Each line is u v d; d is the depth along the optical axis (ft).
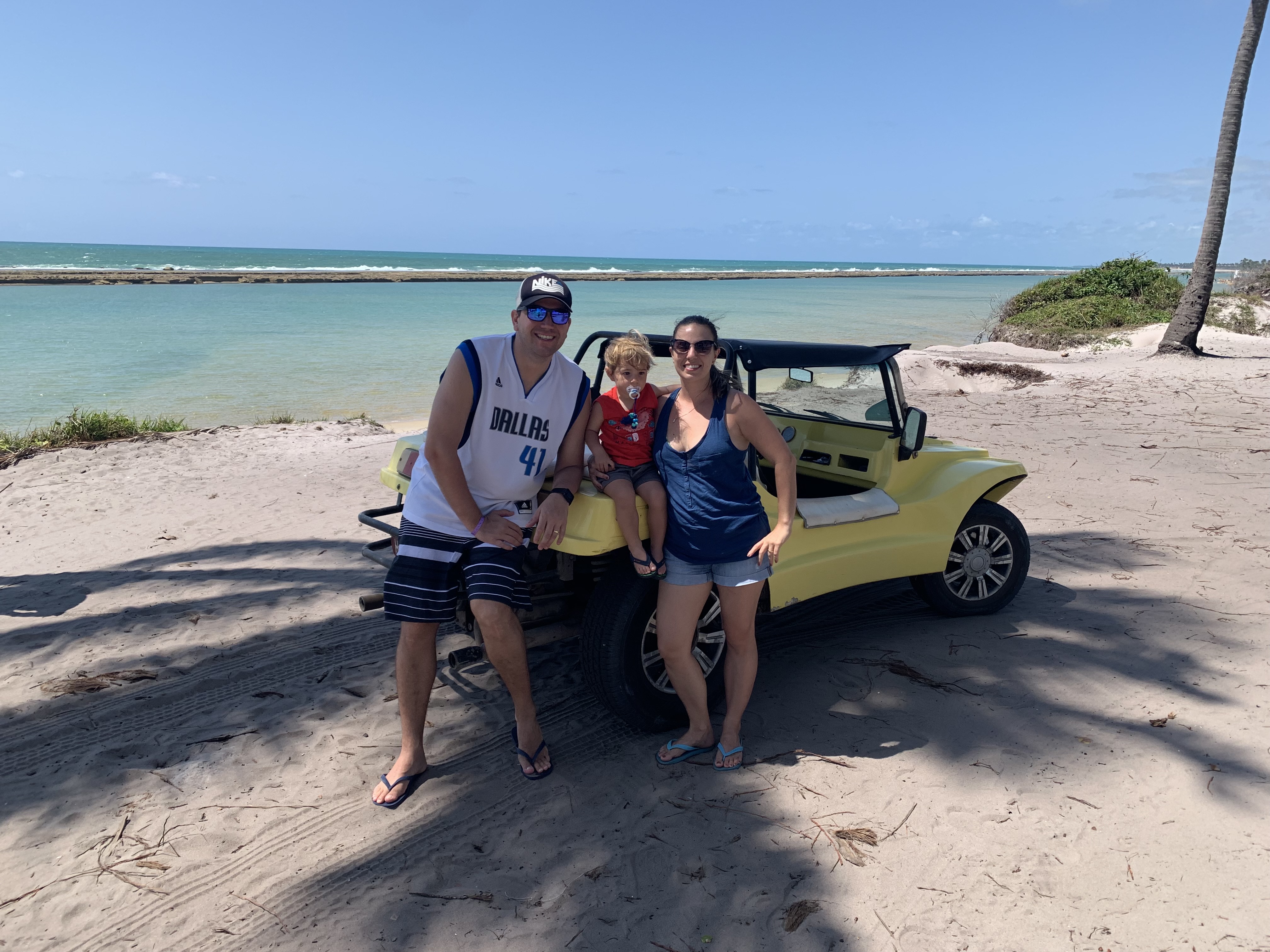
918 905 8.27
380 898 8.64
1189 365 48.75
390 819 9.98
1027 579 17.25
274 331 86.79
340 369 59.93
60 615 16.30
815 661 13.73
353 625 15.64
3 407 43.62
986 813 9.66
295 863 9.23
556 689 13.03
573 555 11.25
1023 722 11.63
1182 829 9.29
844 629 15.01
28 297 131.95
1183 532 20.02
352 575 18.33
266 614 16.16
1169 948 7.65
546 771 10.71
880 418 13.98
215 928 8.29
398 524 21.94
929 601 15.03
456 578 10.28
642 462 10.41
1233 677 12.77
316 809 10.19
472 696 12.84
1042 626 14.89
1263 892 8.30
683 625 10.19
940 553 14.14
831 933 7.95
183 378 54.75
